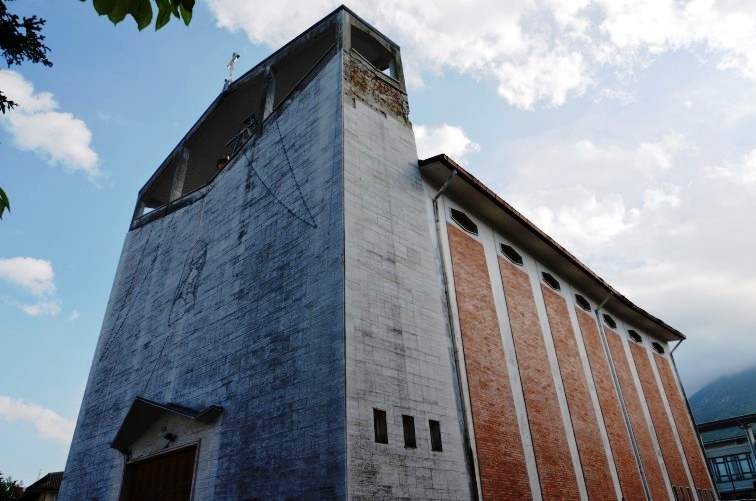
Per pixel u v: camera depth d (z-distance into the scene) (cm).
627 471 1734
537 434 1380
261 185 1488
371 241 1161
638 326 2514
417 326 1152
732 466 4091
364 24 1633
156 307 1698
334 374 965
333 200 1186
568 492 1378
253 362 1173
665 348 2716
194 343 1412
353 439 896
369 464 896
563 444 1473
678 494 1989
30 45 528
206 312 1432
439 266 1334
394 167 1363
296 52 1728
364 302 1060
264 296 1245
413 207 1348
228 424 1153
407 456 966
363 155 1287
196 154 2178
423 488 963
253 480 1023
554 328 1755
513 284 1638
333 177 1223
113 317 1917
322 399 963
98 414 1666
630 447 1842
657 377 2411
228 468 1094
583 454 1541
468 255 1479
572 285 2058
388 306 1107
